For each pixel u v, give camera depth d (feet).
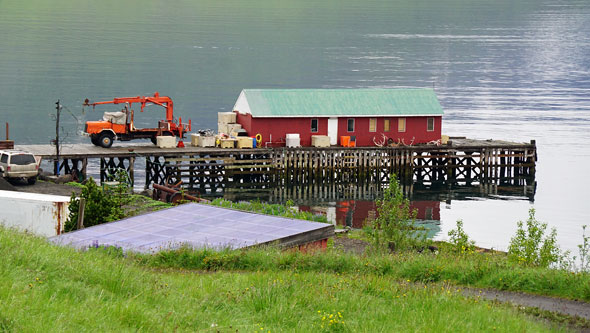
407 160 449.48
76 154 392.06
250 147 430.61
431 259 159.84
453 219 374.02
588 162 524.52
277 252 162.50
